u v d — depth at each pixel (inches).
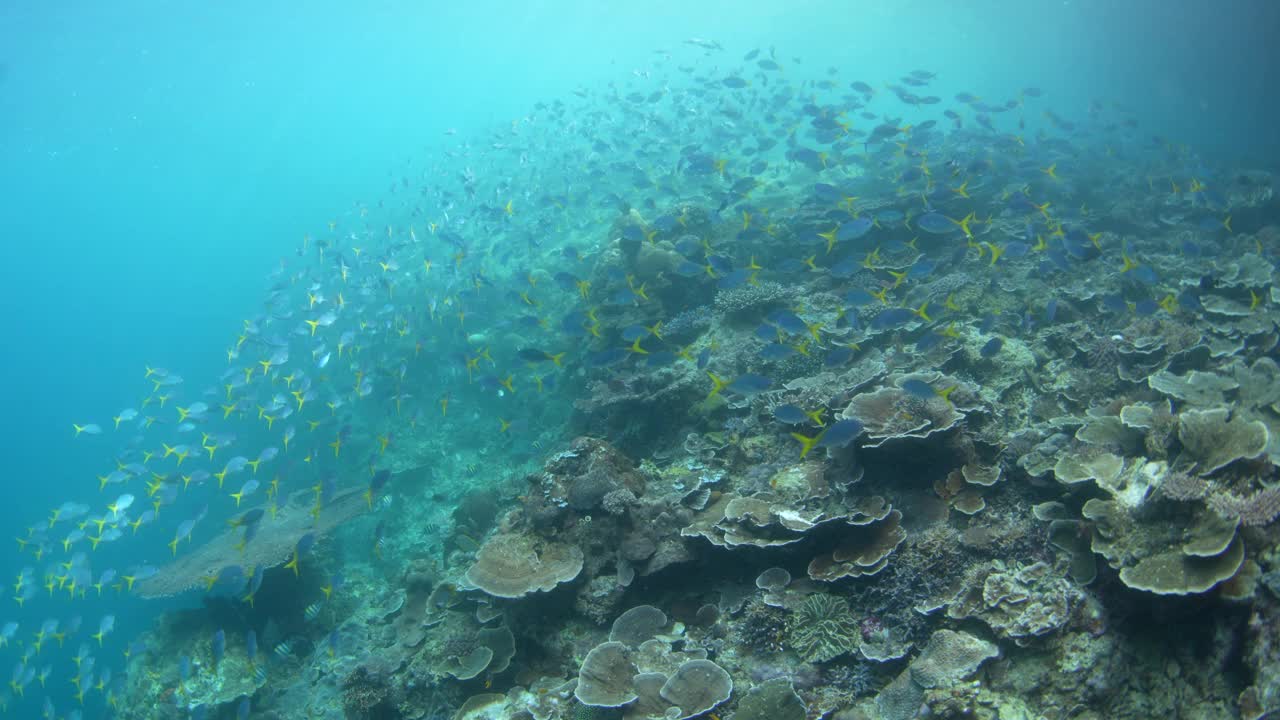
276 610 398.9
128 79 1980.8
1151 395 223.9
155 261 3191.4
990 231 405.1
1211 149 952.9
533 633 224.5
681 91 677.3
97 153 2933.1
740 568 205.6
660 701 171.0
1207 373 198.8
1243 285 291.1
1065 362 262.2
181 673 345.1
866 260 360.8
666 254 395.9
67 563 463.2
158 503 486.3
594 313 410.0
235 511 660.1
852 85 544.7
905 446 194.5
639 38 3875.5
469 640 239.0
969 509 184.5
